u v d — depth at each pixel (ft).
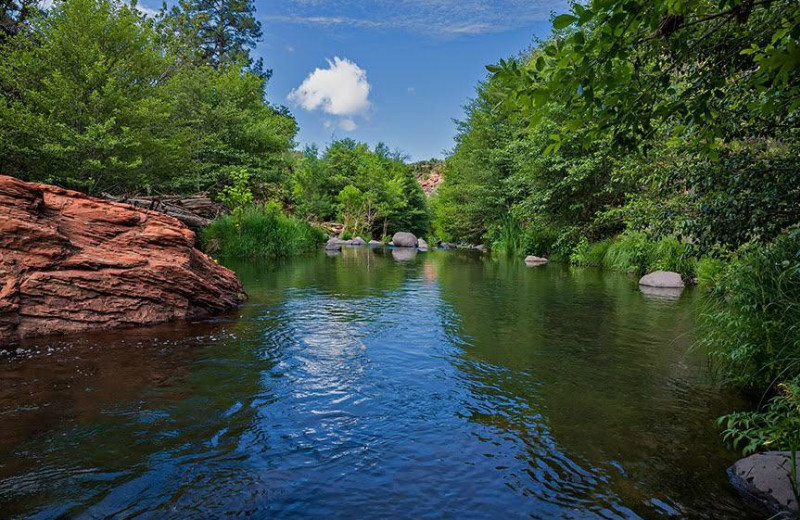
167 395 11.50
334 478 7.95
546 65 7.08
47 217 18.86
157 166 49.88
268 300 26.96
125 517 6.68
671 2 5.89
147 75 49.96
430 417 10.62
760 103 7.81
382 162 166.50
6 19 48.96
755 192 11.23
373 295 29.76
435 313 23.63
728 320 12.84
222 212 63.62
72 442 8.89
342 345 16.98
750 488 7.72
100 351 15.19
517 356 15.87
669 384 13.08
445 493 7.59
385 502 7.30
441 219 148.36
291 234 64.75
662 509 7.25
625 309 25.09
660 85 7.50
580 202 54.65
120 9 46.24
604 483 7.98
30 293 16.78
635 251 44.24
